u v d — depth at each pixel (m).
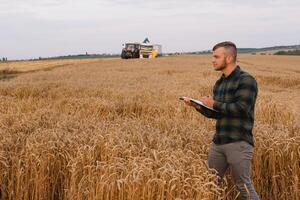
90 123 8.45
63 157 5.88
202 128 8.14
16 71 45.06
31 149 5.93
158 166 5.17
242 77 4.86
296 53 123.88
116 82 21.70
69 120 8.71
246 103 4.76
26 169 5.68
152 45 72.06
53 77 26.69
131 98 13.81
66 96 15.38
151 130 7.62
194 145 6.68
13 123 8.48
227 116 5.00
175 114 11.06
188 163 5.46
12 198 5.77
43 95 16.16
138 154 5.79
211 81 22.56
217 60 4.98
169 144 6.54
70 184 5.52
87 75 28.70
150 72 33.62
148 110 11.93
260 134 7.21
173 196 4.68
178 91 16.58
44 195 5.69
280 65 57.97
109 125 8.11
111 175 4.93
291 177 6.33
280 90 24.53
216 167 5.30
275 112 11.44
